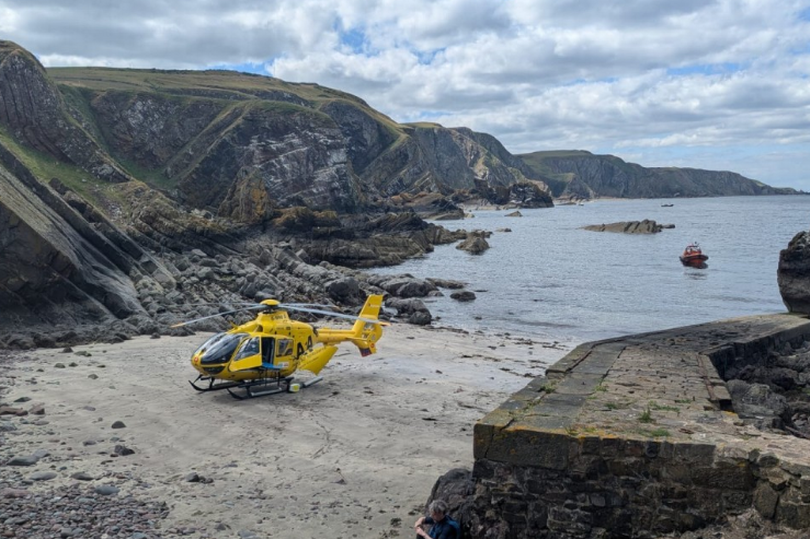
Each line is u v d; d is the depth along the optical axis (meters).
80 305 26.06
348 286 38.31
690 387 10.81
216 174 89.56
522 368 20.89
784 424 12.06
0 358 19.06
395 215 90.56
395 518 9.19
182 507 9.21
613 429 7.88
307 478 10.62
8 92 59.50
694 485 7.10
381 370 19.91
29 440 11.73
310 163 99.00
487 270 56.62
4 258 23.97
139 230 49.31
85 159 60.78
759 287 45.25
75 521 8.37
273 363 16.27
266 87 165.25
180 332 24.67
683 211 195.38
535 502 7.79
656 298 40.66
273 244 58.34
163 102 98.12
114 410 14.14
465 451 12.24
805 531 6.38
